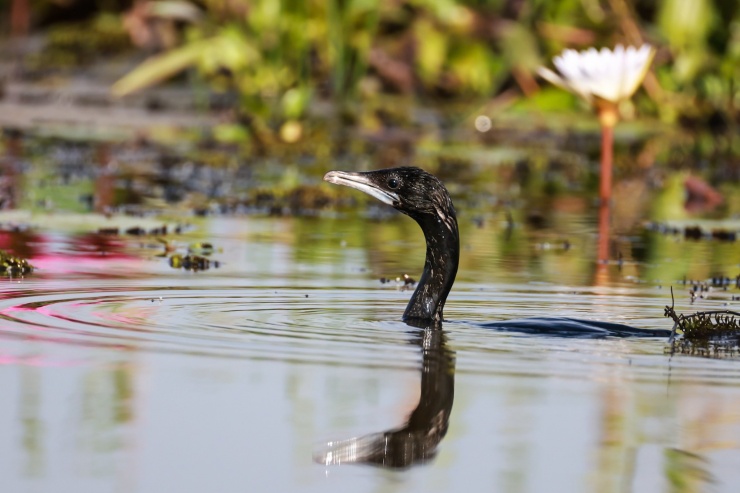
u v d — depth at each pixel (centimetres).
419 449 625
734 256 1377
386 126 2641
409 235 1506
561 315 985
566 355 832
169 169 2098
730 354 846
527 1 2669
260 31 2578
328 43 2673
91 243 1352
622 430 662
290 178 2016
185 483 575
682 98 2638
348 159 2273
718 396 730
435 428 657
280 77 2578
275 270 1186
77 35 3008
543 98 2656
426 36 2725
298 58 2581
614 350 852
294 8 2545
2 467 586
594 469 601
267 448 623
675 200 1945
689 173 2294
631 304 1044
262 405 692
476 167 2284
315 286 1091
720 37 2609
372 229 1559
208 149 2359
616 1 2650
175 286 1070
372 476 589
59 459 600
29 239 1363
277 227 1551
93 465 592
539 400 715
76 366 766
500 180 2125
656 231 1593
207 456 610
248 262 1237
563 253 1377
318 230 1532
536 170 2264
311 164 2209
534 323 934
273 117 2516
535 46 2636
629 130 2623
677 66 2567
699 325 909
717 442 642
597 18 2659
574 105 2655
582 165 2322
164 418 666
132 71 2866
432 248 955
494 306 1022
